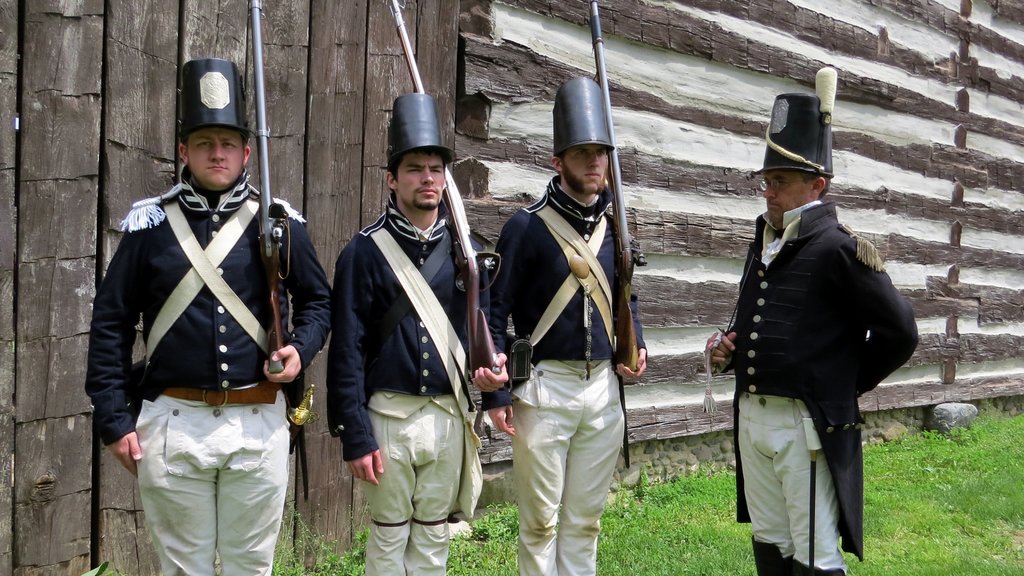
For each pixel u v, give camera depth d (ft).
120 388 7.21
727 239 18.33
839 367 8.63
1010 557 13.56
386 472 8.10
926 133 24.22
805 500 8.61
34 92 9.76
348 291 8.09
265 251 7.29
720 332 9.57
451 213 8.39
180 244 7.28
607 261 9.25
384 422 8.14
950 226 24.91
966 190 25.61
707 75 18.10
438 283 8.28
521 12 14.64
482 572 11.73
